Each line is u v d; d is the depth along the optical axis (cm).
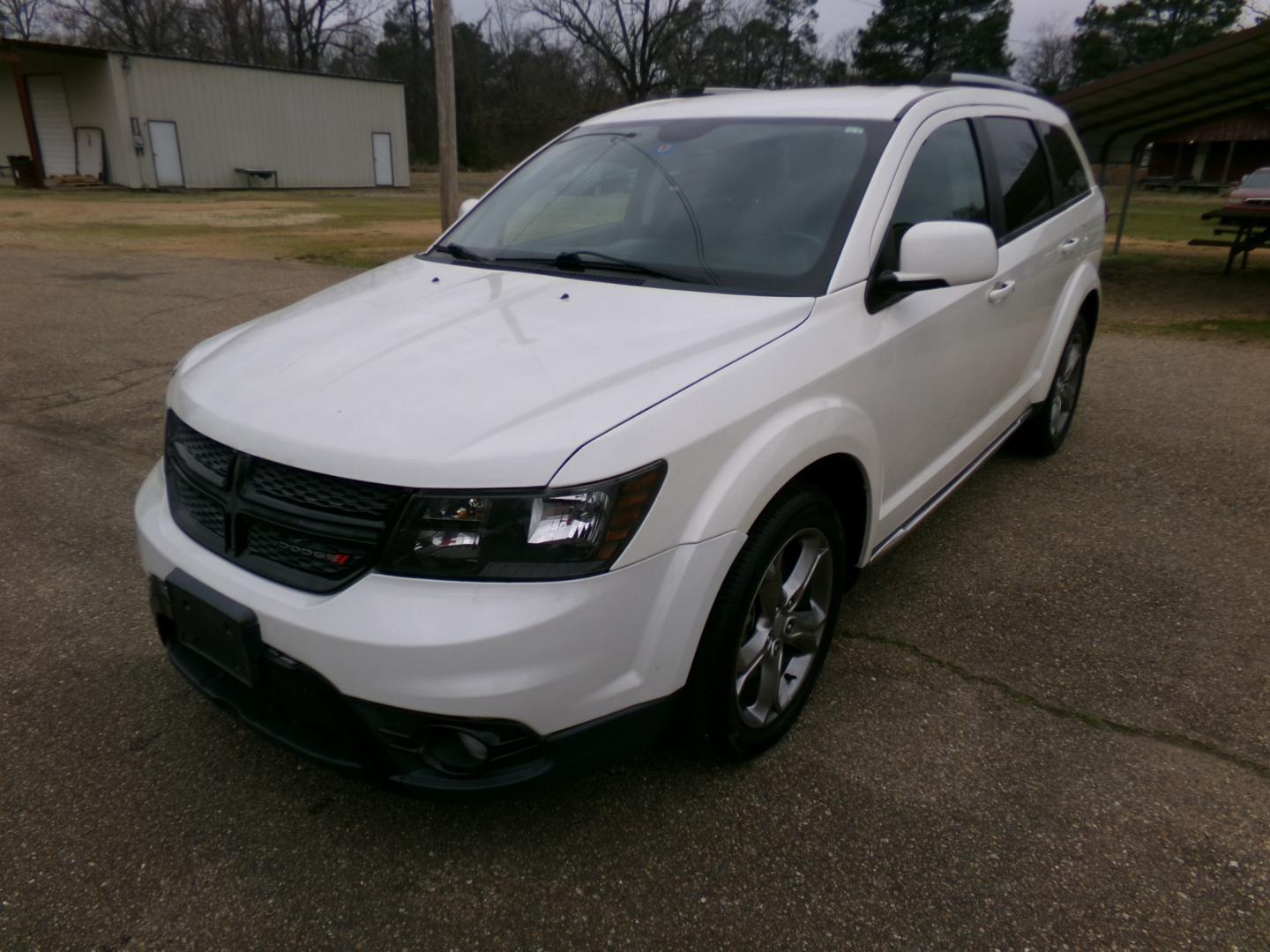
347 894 223
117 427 548
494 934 212
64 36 5622
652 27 4219
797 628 271
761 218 304
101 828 242
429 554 200
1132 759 269
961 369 343
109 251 1344
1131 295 1093
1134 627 340
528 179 380
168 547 238
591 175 354
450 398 217
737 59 4722
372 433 209
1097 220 505
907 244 275
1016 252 384
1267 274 1255
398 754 210
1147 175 4916
